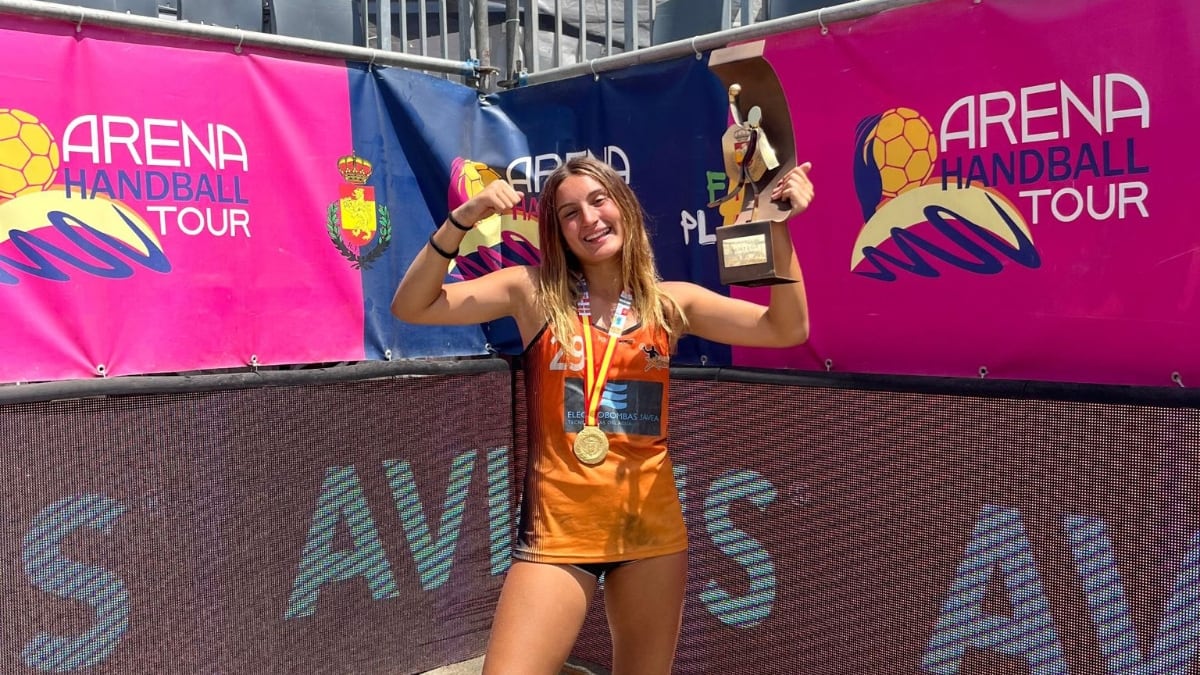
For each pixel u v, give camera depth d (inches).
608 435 92.2
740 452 138.5
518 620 89.5
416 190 157.1
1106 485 106.9
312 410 143.9
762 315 95.6
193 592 134.0
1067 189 108.3
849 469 127.6
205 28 132.6
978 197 115.0
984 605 117.0
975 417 116.4
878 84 122.6
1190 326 100.9
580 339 94.3
